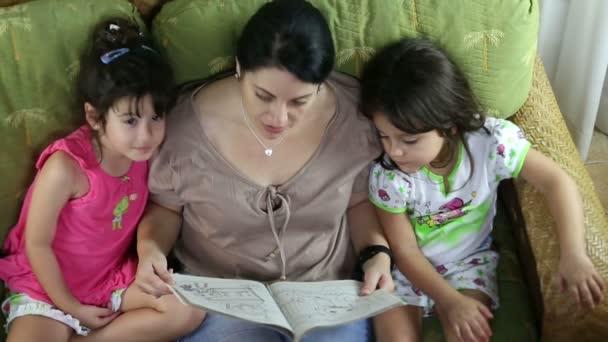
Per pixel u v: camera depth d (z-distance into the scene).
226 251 1.27
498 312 1.29
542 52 1.91
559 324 1.12
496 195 1.40
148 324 1.24
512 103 1.33
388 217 1.33
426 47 1.18
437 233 1.35
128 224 1.29
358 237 1.35
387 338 1.24
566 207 1.18
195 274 1.31
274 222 1.23
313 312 1.12
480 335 1.18
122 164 1.24
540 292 1.23
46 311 1.21
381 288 1.21
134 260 1.34
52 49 1.17
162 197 1.29
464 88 1.21
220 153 1.20
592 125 1.84
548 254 1.16
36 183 1.19
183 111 1.21
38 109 1.19
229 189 1.21
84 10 1.19
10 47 1.15
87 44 1.18
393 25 1.23
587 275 1.08
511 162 1.25
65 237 1.25
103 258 1.29
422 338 1.28
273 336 1.22
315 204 1.23
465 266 1.34
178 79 1.23
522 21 1.25
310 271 1.28
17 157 1.21
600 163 1.99
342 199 1.25
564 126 1.37
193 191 1.23
